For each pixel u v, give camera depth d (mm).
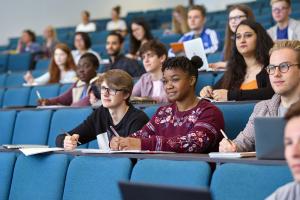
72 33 9938
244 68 3439
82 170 2365
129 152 2385
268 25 6562
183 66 2793
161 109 2932
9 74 6758
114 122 3074
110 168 2279
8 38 11289
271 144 1895
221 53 5047
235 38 3430
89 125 3164
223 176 1938
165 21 9938
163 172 2096
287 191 1602
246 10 4367
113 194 2223
